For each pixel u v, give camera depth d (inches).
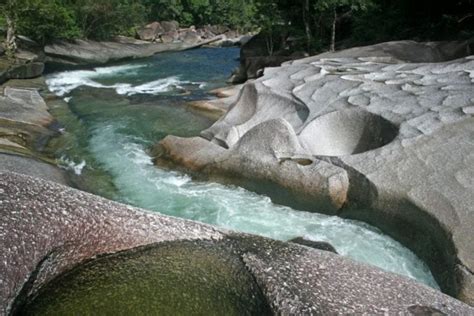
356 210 304.5
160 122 546.3
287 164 331.6
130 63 1163.3
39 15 957.8
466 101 370.9
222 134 415.2
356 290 154.4
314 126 386.0
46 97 679.1
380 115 367.2
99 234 170.6
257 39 1187.3
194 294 156.1
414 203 270.5
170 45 1556.3
